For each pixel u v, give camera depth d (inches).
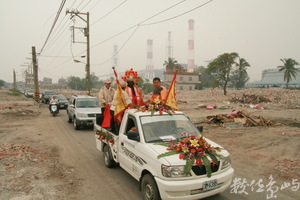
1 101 1374.3
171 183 157.6
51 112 787.4
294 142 394.9
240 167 278.4
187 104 1244.5
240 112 610.9
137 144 196.9
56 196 202.4
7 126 556.4
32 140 413.7
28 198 196.4
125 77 264.5
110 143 257.4
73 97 625.9
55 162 295.6
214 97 1683.1
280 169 269.3
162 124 209.8
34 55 1181.7
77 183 231.5
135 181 237.5
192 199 161.5
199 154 169.2
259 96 1352.1
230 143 391.5
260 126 545.6
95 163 294.2
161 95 261.4
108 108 281.7
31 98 1887.3
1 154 309.9
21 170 257.8
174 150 173.9
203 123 592.4
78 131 518.6
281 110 927.0
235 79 3710.6
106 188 220.4
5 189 210.7
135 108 236.7
